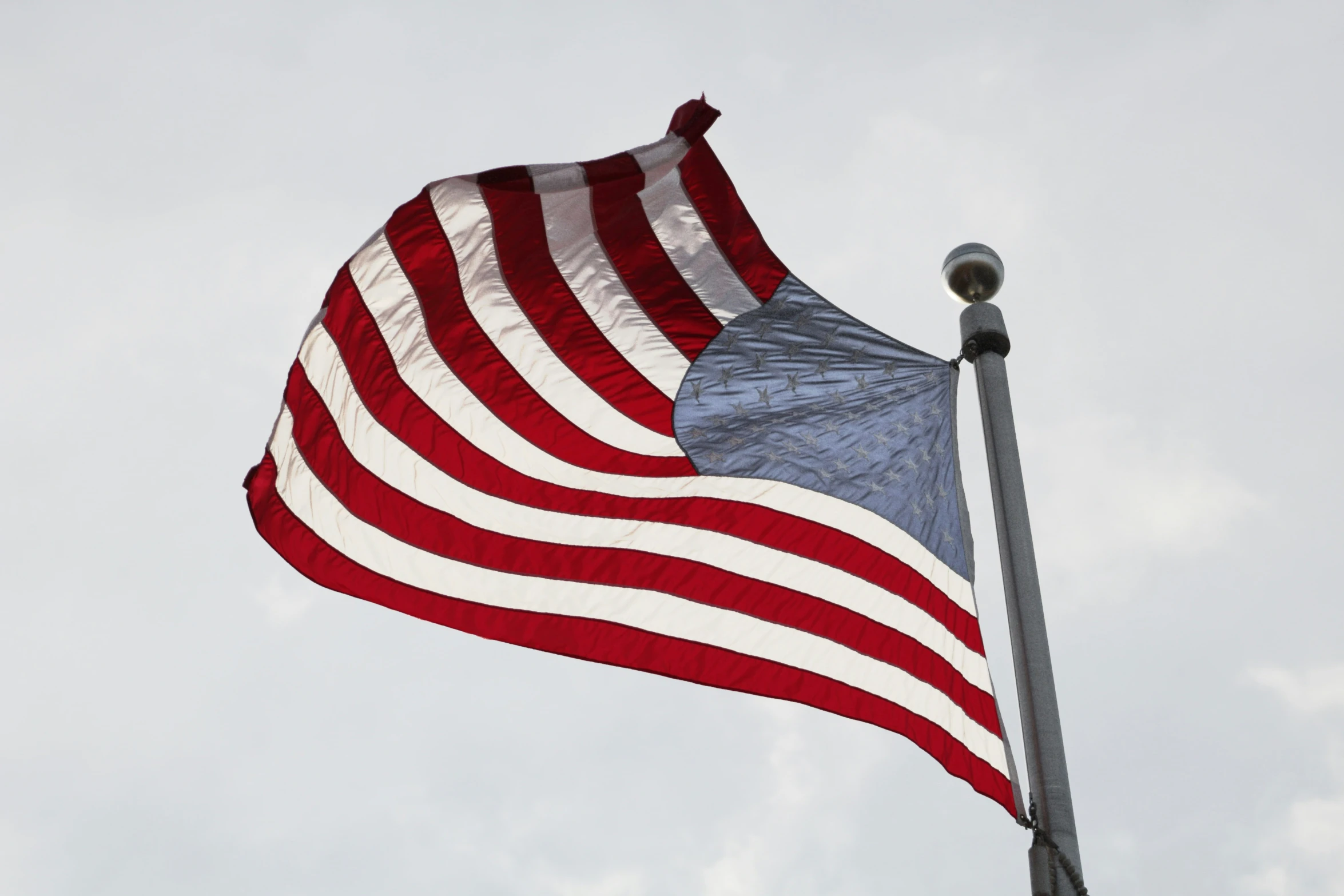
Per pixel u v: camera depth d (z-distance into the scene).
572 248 10.75
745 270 10.83
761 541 10.23
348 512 10.37
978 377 10.11
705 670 9.84
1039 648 8.28
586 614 10.14
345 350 10.52
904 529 10.02
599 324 10.62
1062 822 7.57
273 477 10.38
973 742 9.01
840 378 10.56
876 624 9.78
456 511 10.43
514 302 10.64
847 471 10.31
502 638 10.09
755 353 10.62
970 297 10.70
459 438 10.51
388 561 10.30
